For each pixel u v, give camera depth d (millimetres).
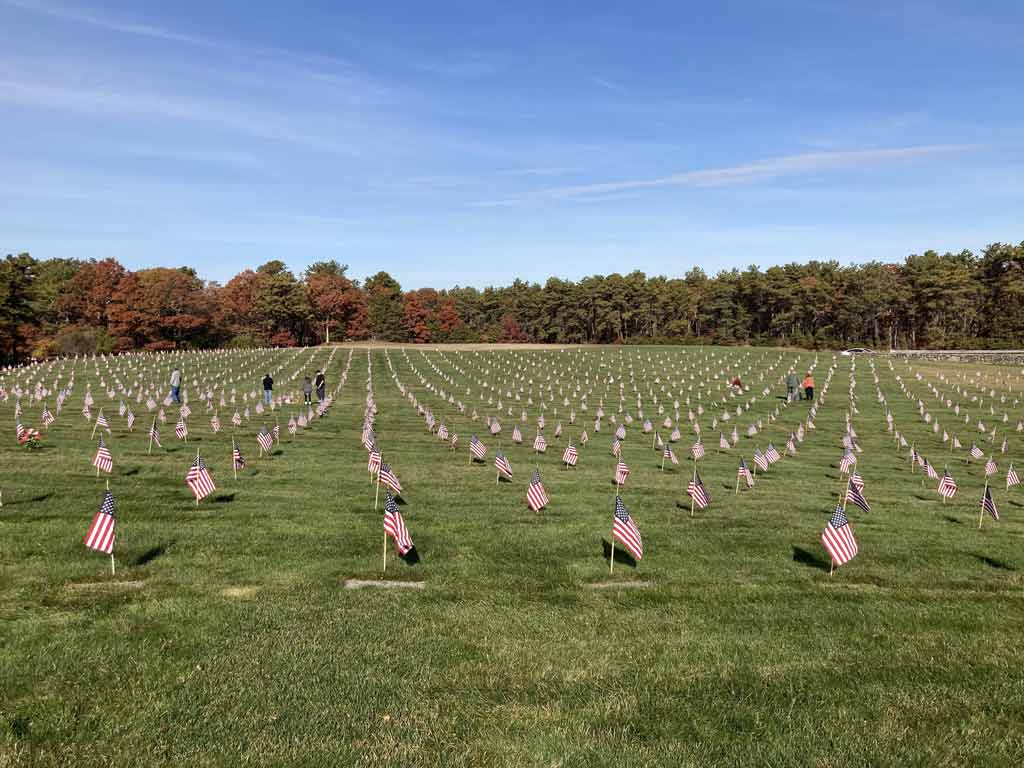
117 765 7285
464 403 49062
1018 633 11609
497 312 195625
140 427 31156
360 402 47250
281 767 7371
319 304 156000
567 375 70188
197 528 15234
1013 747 8344
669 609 12109
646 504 19844
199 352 87938
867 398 55812
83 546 13703
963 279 140750
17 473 19547
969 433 41312
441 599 12102
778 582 13695
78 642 9867
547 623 11305
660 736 8281
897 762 7941
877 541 16797
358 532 15484
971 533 18125
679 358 86000
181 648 9844
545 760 7688
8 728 7805
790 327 165500
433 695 8977
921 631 11570
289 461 24031
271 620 10875
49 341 111938
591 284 178125
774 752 8008
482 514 17609
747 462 29922
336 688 8977
